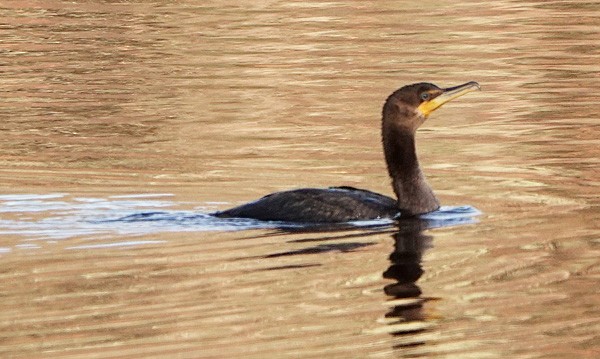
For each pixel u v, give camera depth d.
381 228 14.55
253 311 11.59
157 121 22.27
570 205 15.82
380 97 23.84
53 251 13.55
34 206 15.82
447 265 13.09
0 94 24.39
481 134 20.84
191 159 19.31
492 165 18.53
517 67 25.91
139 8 32.84
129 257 13.32
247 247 13.70
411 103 15.52
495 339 10.97
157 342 10.79
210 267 12.93
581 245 13.85
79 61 27.12
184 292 12.12
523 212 15.44
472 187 17.08
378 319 11.43
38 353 10.55
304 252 13.48
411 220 14.93
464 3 33.12
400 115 15.51
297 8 32.84
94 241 13.94
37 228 14.55
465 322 11.38
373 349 10.70
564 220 15.02
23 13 32.19
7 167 18.66
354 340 10.89
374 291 12.20
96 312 11.55
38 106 23.45
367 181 17.94
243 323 11.27
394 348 10.72
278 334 11.02
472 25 30.31
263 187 17.42
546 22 30.45
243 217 14.91
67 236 14.16
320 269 12.87
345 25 30.58
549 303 11.92
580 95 23.47
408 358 10.48
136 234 14.27
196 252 13.48
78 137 21.02
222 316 11.44
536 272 12.88
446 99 15.57
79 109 23.20
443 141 20.45
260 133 21.27
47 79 25.58
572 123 21.34
